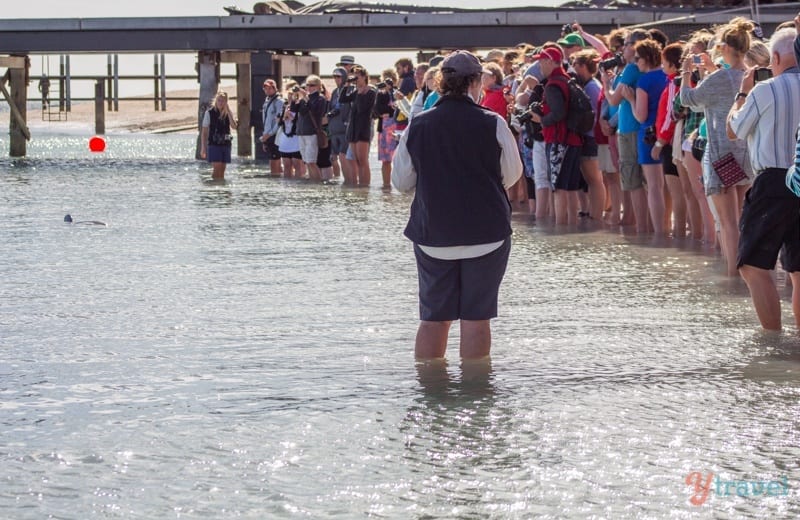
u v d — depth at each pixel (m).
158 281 10.45
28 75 37.81
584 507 4.56
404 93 23.23
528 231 14.55
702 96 9.86
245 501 4.64
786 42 7.89
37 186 23.22
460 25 33.09
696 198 13.52
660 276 10.59
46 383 6.63
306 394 6.34
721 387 6.46
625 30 16.05
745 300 9.29
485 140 7.08
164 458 5.20
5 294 9.76
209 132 25.44
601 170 15.63
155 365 7.07
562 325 8.31
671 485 4.82
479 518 4.45
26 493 4.75
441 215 7.09
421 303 7.29
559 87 15.02
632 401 6.17
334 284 10.20
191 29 35.62
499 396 6.29
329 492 4.75
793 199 7.86
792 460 5.14
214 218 16.42
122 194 21.08
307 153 25.80
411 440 5.46
